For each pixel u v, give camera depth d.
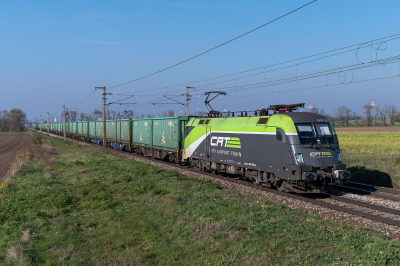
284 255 7.09
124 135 34.72
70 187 15.17
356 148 30.20
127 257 7.18
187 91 30.72
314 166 12.08
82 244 8.07
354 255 6.97
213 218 9.72
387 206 11.64
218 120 17.92
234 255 7.00
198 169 20.61
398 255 6.83
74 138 66.19
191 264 6.74
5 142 58.75
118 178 17.48
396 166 18.89
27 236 8.36
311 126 12.66
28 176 18.66
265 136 13.71
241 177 17.66
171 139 23.80
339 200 12.42
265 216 9.91
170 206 11.30
